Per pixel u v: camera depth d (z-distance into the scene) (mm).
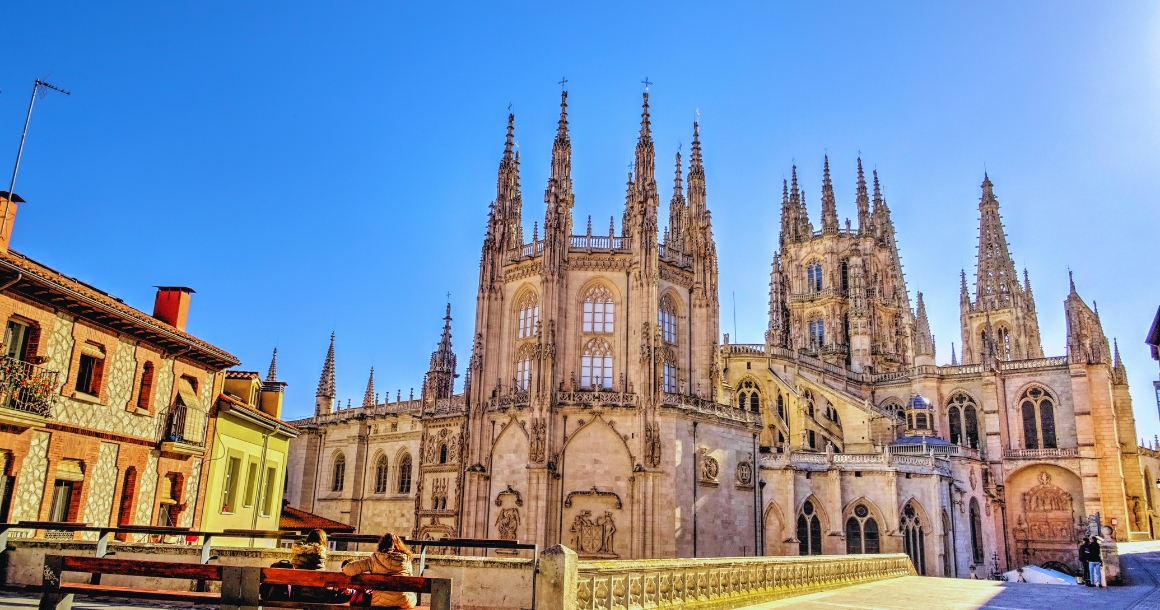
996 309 147125
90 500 38094
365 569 19156
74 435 37188
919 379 118562
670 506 67688
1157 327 51438
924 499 87375
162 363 43656
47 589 19484
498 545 22766
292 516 67062
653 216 74188
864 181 150500
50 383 35000
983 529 99375
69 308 36875
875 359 141125
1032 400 111562
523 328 75312
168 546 28172
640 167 76062
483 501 71125
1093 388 107125
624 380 71188
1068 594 40406
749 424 78500
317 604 18781
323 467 114812
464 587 23750
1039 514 107625
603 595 25016
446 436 96750
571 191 76875
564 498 68000
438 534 92312
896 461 87875
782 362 110562
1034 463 107438
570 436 69188
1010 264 149375
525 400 70750
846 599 36156
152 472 42625
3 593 26641
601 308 74188
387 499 104312
